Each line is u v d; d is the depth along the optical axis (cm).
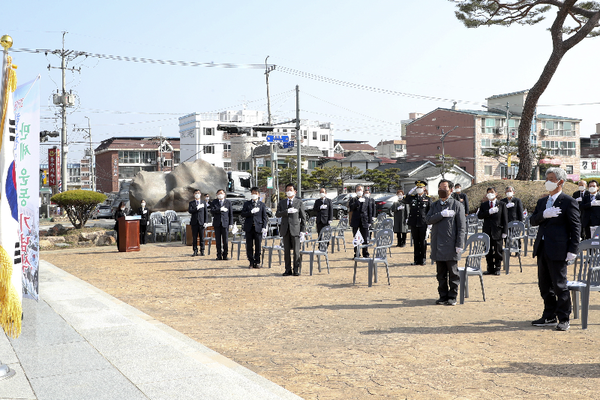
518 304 802
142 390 419
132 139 8919
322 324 689
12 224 488
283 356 549
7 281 480
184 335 624
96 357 512
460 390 438
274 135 3459
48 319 685
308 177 6109
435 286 981
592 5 2491
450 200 804
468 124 6425
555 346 567
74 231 2220
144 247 1908
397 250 1644
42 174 4528
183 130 8531
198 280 1101
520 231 1149
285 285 1020
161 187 2472
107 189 8662
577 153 6969
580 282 670
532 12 2503
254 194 1287
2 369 459
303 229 1162
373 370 496
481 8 2508
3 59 492
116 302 841
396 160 8138
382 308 788
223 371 467
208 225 1916
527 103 2489
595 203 1197
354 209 1349
